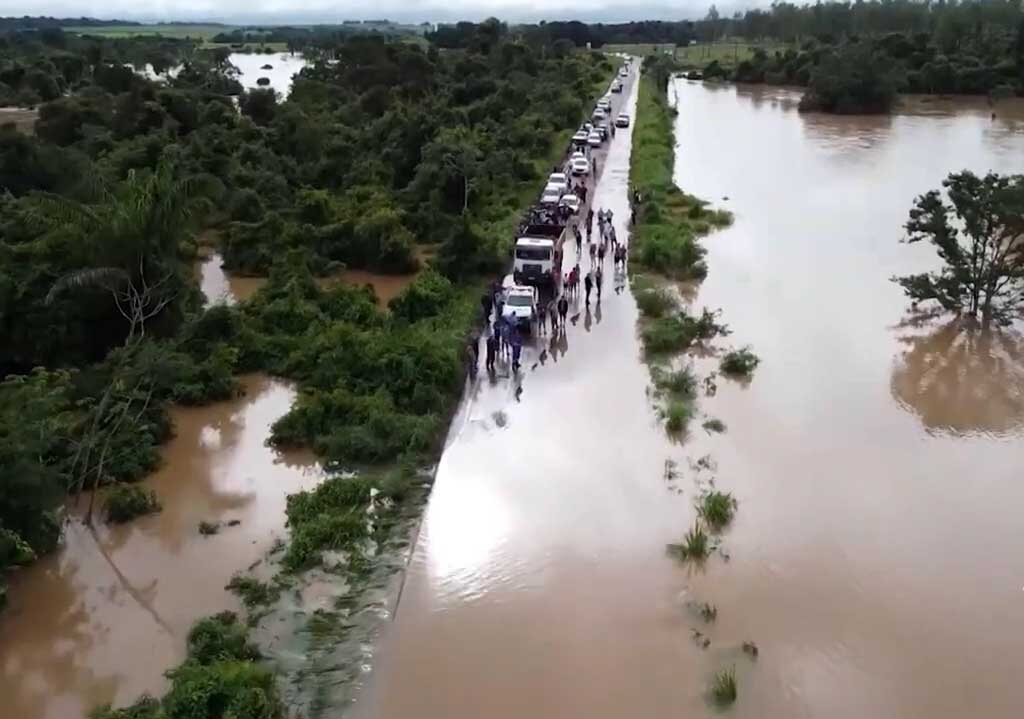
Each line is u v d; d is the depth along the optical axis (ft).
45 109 186.70
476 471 70.13
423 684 48.47
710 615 53.06
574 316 104.83
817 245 131.95
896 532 61.46
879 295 110.32
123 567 59.11
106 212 76.84
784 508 64.28
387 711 46.62
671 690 47.60
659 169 180.04
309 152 176.76
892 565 57.88
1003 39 344.28
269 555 60.29
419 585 56.80
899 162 196.85
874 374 87.66
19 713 47.01
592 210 152.25
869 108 284.82
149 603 55.57
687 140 233.14
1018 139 227.81
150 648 51.75
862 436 75.15
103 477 67.92
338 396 77.25
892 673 48.75
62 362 85.51
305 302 100.78
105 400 67.26
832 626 52.37
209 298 111.55
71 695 48.24
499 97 236.43
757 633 51.80
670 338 93.97
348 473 70.44
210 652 49.34
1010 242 97.91
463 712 46.47
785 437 75.00
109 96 211.20
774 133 245.24
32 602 55.67
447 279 110.52
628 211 153.89
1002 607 53.98
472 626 53.01
